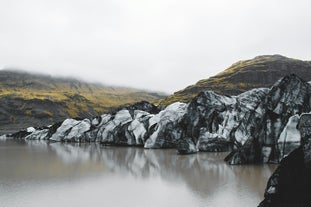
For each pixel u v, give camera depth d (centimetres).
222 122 6197
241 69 18662
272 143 4059
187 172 3662
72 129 10450
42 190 2852
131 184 3086
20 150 6894
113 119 9050
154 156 5441
